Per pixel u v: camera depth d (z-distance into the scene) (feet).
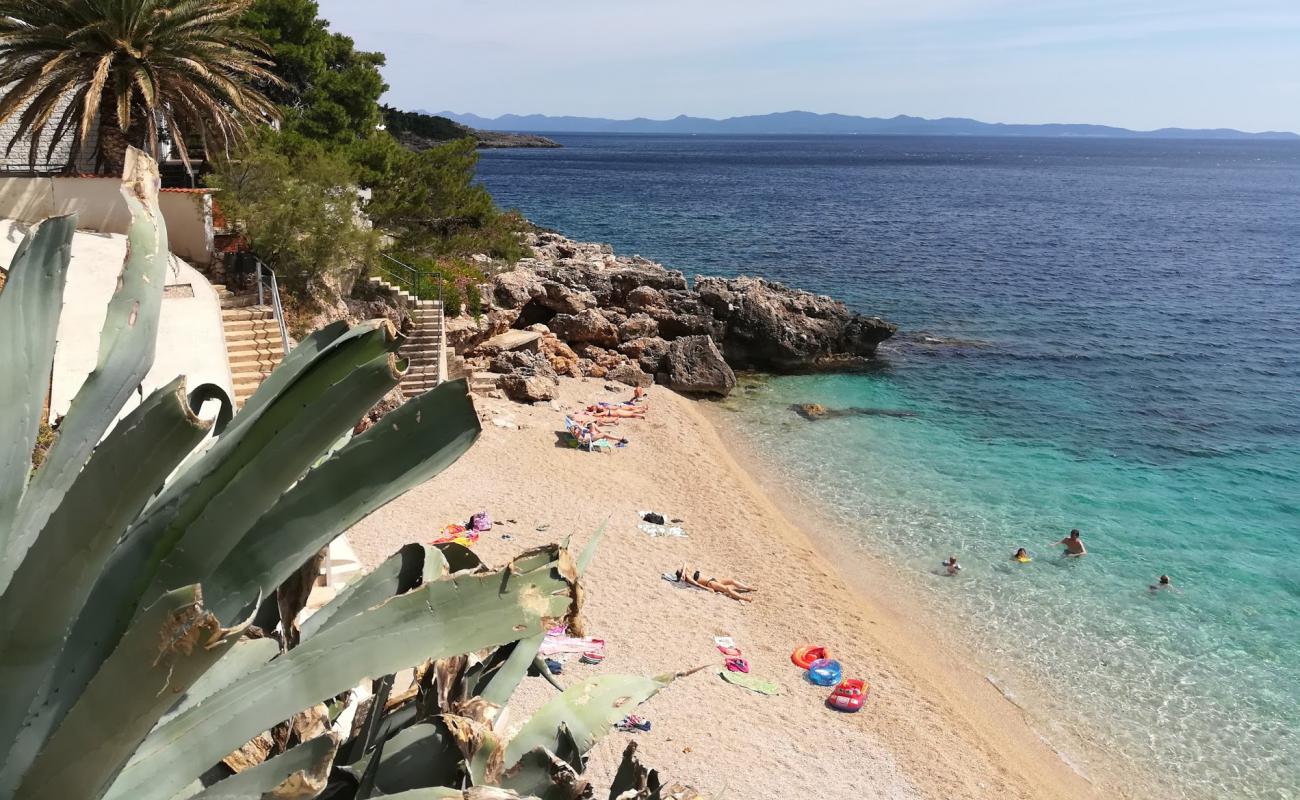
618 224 329.11
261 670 8.27
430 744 9.39
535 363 123.54
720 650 64.08
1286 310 215.31
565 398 121.08
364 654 8.40
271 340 65.82
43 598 7.23
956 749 56.85
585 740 10.79
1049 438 121.49
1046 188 615.98
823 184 590.96
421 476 8.52
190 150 96.17
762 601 72.74
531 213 358.02
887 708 60.23
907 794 51.72
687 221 345.10
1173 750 59.36
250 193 79.05
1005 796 53.06
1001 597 78.13
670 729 53.98
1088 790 55.31
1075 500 100.01
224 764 9.71
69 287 57.06
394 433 8.38
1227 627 73.87
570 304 140.15
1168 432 125.70
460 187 143.95
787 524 90.63
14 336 8.79
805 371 151.12
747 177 642.22
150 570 8.18
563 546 8.97
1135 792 55.57
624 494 90.63
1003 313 201.57
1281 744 60.08
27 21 69.67
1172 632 73.10
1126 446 119.55
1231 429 127.85
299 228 78.18
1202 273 266.98
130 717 6.70
